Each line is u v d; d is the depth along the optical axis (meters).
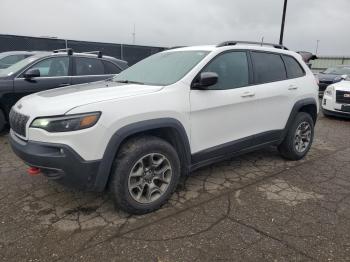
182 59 4.12
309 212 3.50
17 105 3.62
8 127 6.59
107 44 16.36
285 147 5.07
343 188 4.16
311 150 5.86
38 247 2.83
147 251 2.80
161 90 3.49
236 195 3.89
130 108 3.18
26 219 3.28
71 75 6.83
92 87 3.85
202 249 2.84
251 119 4.35
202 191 3.98
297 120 5.03
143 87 3.64
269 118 4.61
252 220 3.31
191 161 3.80
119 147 3.23
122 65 7.73
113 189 3.19
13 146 3.36
